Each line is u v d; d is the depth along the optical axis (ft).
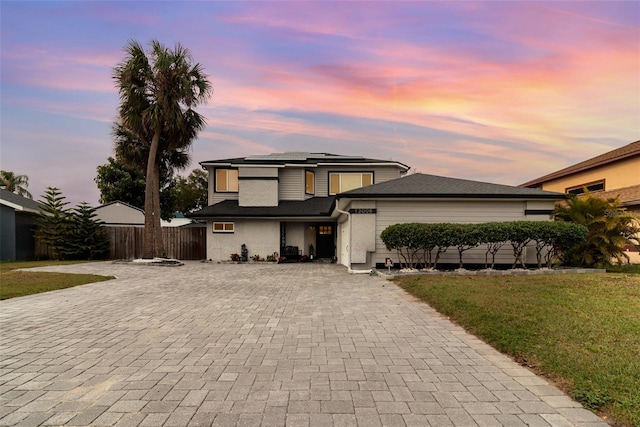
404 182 41.70
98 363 11.62
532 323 15.14
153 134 50.65
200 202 115.75
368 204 37.83
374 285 28.91
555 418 7.95
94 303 21.66
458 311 18.07
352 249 37.81
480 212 37.70
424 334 15.03
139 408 8.46
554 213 37.73
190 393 9.32
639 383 9.21
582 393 8.88
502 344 12.92
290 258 55.67
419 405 8.65
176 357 12.19
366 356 12.31
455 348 13.17
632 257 45.06
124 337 14.62
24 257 57.11
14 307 20.49
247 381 10.12
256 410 8.38
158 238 53.36
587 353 11.53
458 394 9.27
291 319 17.70
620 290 22.59
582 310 17.15
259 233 55.88
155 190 53.67
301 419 7.97
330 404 8.71
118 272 38.50
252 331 15.53
